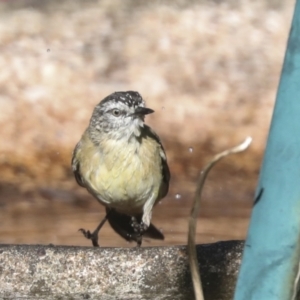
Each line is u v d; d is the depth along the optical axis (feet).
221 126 49.80
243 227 37.68
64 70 52.31
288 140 12.66
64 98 50.96
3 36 54.49
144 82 52.21
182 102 50.96
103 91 51.62
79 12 57.26
